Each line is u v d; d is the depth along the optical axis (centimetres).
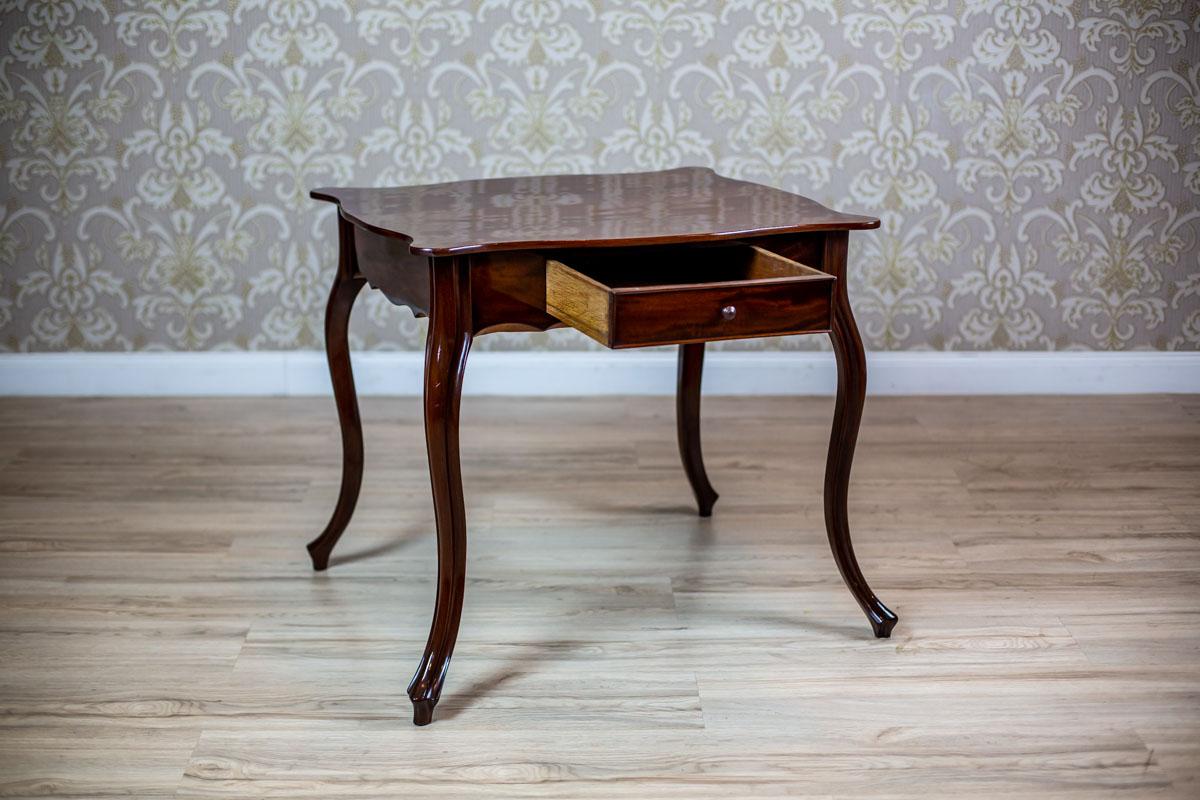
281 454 254
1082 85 278
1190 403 290
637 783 145
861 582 181
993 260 289
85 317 285
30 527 216
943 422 276
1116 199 286
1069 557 207
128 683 166
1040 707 162
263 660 173
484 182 202
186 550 208
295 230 281
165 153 275
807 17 272
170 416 276
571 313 150
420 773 147
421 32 270
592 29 271
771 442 263
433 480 154
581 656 175
